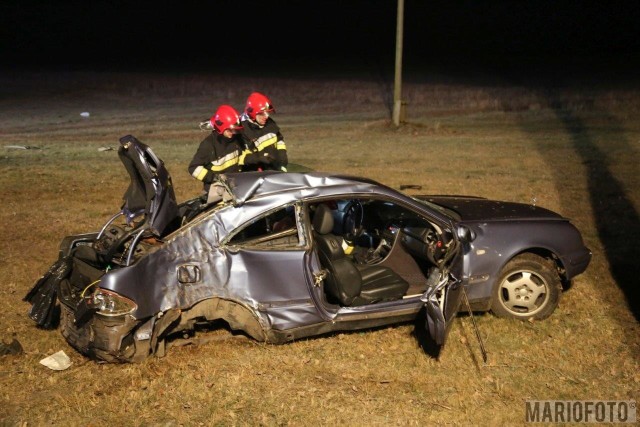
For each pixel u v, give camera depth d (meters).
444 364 5.37
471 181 12.81
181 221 5.68
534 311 6.08
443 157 15.95
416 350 5.60
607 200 11.06
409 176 13.40
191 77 38.00
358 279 5.48
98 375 5.18
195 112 26.45
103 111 26.94
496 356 5.49
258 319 5.30
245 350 5.55
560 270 6.22
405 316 5.64
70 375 5.21
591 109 24.81
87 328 5.15
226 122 6.11
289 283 5.29
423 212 5.59
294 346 5.62
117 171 14.03
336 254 5.52
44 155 16.17
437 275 5.25
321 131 21.28
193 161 6.30
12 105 28.61
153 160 5.20
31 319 5.89
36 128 22.19
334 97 30.64
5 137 19.97
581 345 5.66
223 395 4.91
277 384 5.07
